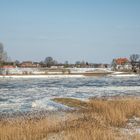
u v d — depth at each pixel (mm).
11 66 175250
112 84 80750
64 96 47656
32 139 16969
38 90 60312
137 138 15984
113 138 15945
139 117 24891
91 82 90562
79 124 20078
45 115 27656
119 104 29234
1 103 39219
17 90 60375
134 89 61656
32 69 169125
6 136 17016
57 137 17062
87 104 35125
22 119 24828
